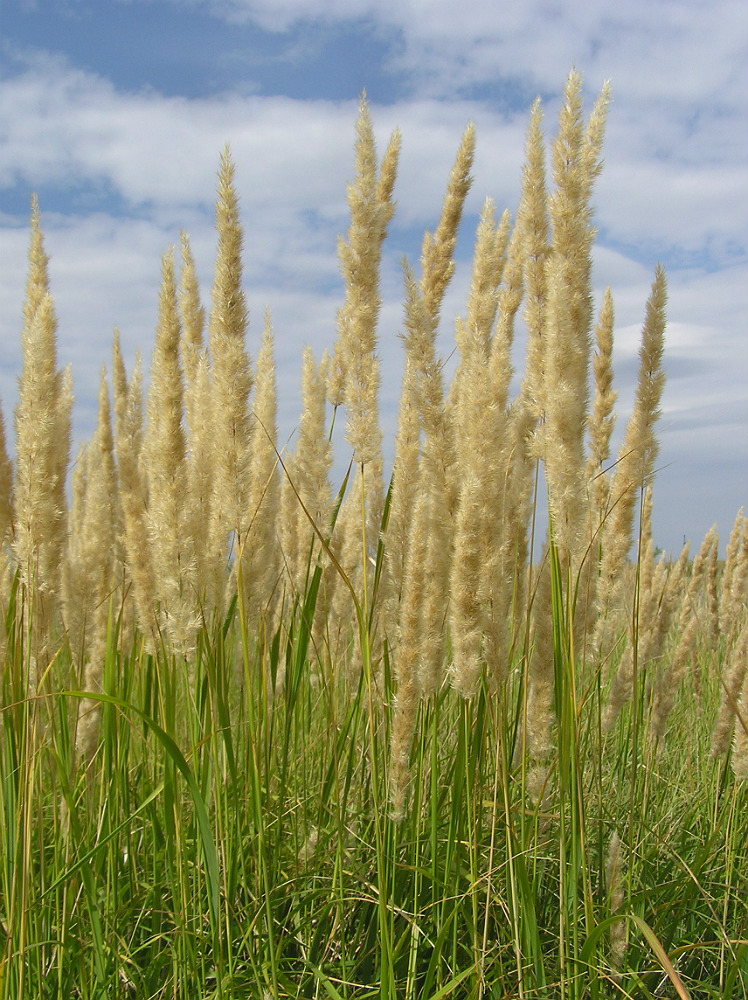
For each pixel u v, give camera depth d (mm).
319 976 2557
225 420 2801
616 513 3342
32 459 2482
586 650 2984
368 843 3365
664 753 5070
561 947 2439
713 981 3191
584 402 2465
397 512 3125
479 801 2934
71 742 3260
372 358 2633
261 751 3322
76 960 2801
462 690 2471
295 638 4020
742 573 5805
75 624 3318
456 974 2633
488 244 2924
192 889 2926
